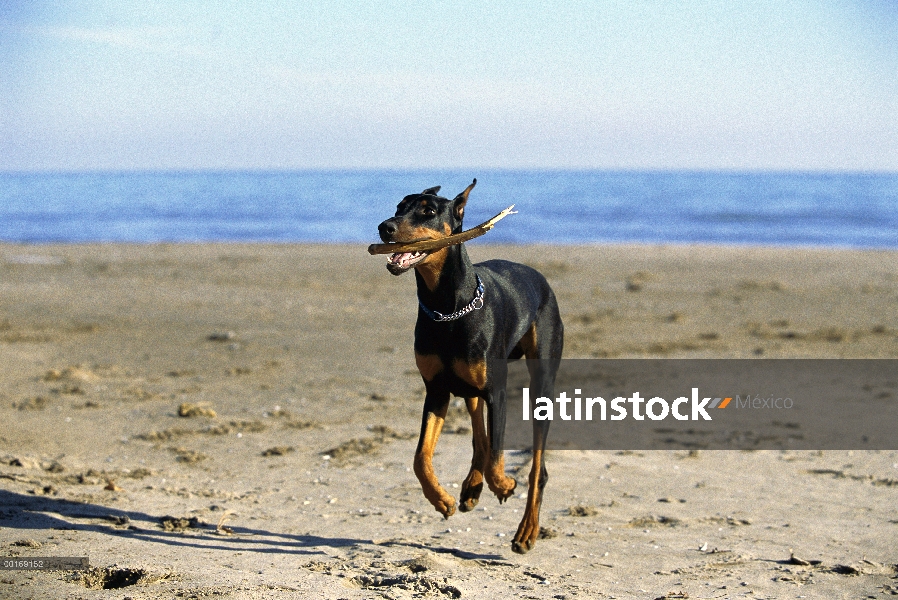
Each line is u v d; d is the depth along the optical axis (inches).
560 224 1600.6
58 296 662.5
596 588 201.9
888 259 935.0
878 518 256.5
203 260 919.7
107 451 313.9
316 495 272.2
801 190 3651.6
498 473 221.8
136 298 658.8
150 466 298.0
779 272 833.5
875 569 215.8
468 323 215.5
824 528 247.9
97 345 494.9
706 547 231.9
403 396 396.2
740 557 223.8
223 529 236.8
